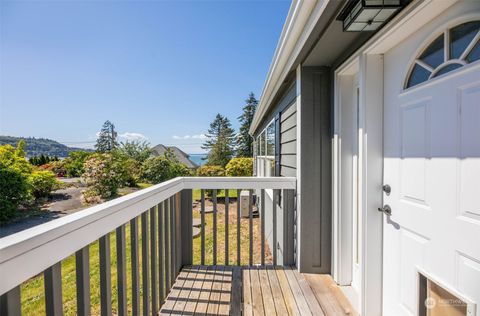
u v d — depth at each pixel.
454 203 1.22
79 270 1.02
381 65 1.82
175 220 2.38
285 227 2.72
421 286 1.45
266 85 3.77
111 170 10.83
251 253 2.70
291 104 3.20
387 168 1.77
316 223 2.51
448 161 1.25
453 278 1.22
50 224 0.88
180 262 2.60
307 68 2.50
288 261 2.72
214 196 2.66
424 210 1.42
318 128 2.51
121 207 1.30
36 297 2.48
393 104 1.70
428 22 1.38
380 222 1.84
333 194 2.44
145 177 14.47
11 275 0.68
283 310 1.94
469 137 1.13
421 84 1.43
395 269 1.69
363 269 1.85
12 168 7.63
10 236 0.74
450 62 1.24
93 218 1.06
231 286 2.26
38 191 9.83
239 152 29.00
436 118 1.33
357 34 1.83
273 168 5.19
